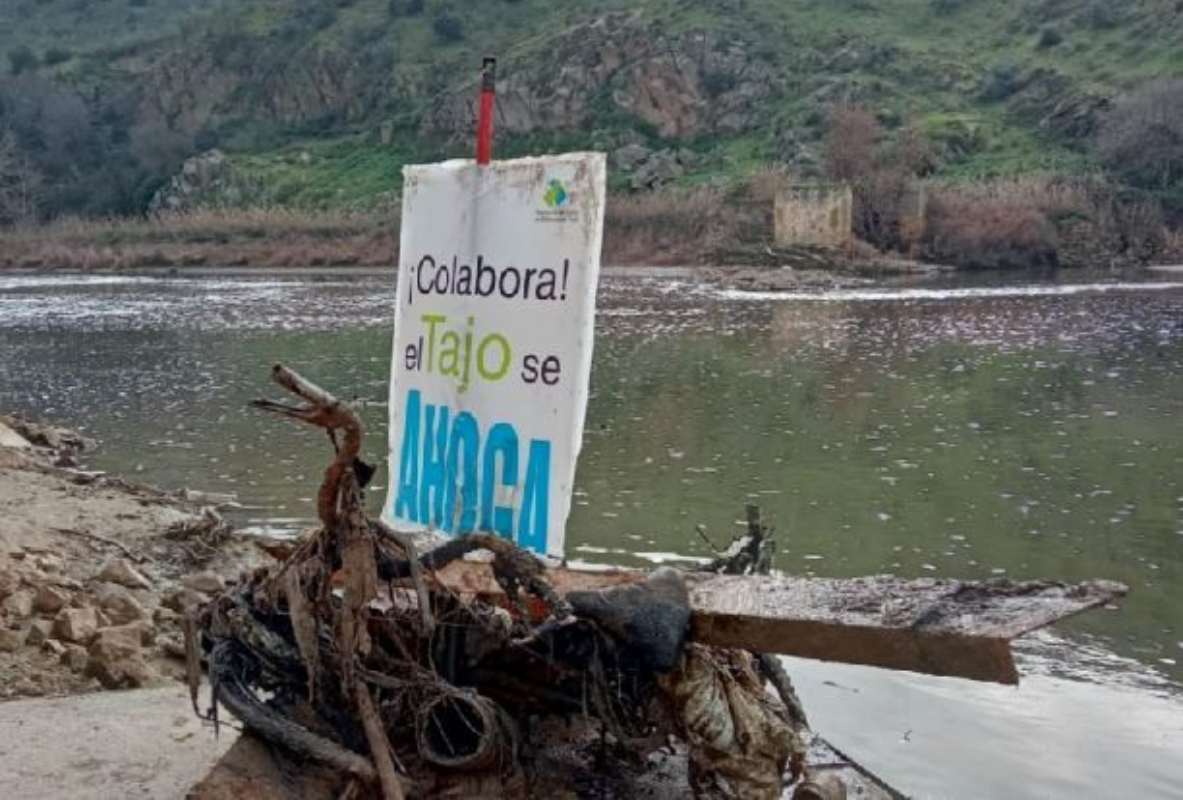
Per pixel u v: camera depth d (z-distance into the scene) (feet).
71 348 108.06
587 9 349.61
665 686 17.06
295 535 39.37
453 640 17.66
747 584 18.01
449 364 19.93
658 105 302.45
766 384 77.30
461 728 17.92
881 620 15.93
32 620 25.71
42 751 19.76
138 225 277.85
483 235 19.53
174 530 35.42
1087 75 284.82
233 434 60.75
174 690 22.70
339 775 16.87
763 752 17.11
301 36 375.66
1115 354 91.04
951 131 269.03
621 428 61.21
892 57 306.96
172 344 109.40
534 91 312.71
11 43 478.59
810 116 282.77
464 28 358.84
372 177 306.35
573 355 18.61
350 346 104.58
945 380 78.43
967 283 175.73
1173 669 28.30
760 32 319.47
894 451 54.70
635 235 228.84
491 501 19.34
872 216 218.18
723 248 214.28
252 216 271.08
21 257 263.08
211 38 382.83
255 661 17.54
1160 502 44.47
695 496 45.57
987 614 15.94
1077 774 22.80
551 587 17.01
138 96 377.91
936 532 40.57
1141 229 223.71
